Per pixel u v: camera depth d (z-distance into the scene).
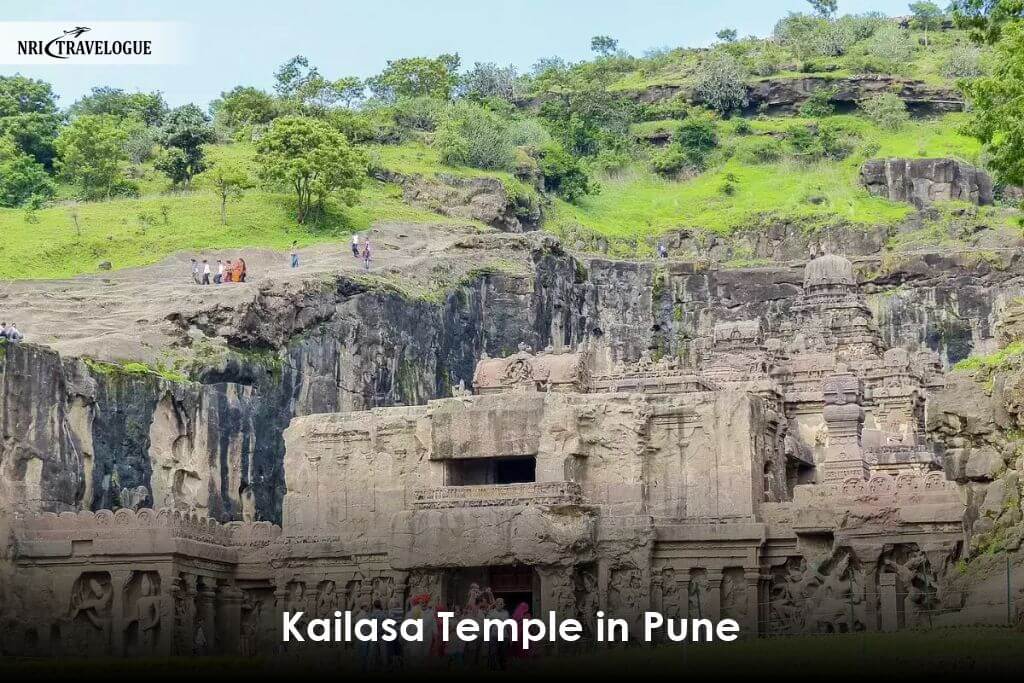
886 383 126.69
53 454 108.19
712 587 97.06
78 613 99.56
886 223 186.62
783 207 193.88
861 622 91.81
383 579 101.94
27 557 99.81
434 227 167.75
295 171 162.50
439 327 141.75
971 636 63.31
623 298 171.50
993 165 80.75
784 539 97.12
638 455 100.19
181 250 152.50
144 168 188.62
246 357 124.00
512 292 151.75
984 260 167.62
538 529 96.69
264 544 106.00
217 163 181.25
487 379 109.38
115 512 100.69
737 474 99.25
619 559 97.69
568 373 107.88
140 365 117.56
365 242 144.12
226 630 104.56
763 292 172.00
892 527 92.19
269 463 123.19
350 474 105.62
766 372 128.12
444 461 103.19
